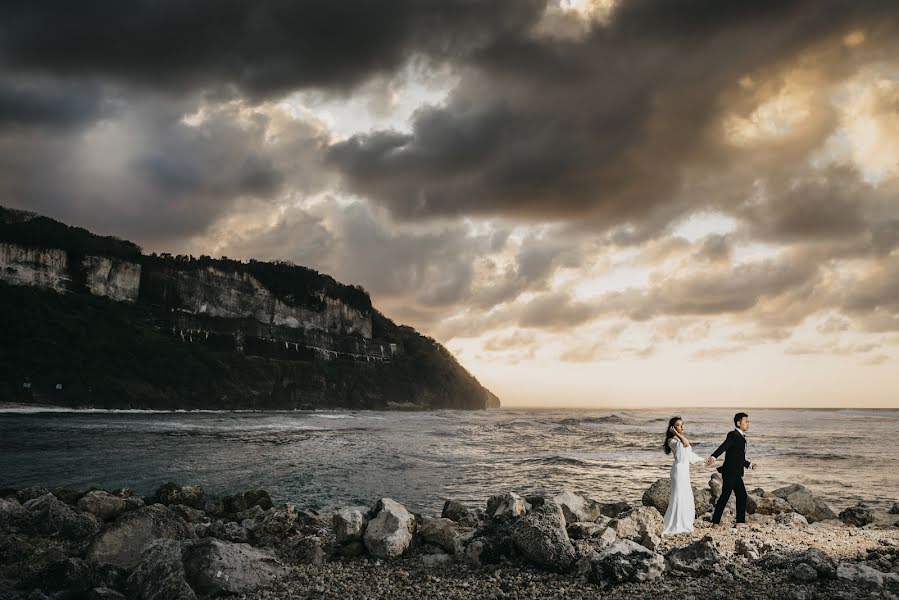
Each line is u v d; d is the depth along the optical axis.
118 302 126.44
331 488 18.75
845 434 50.03
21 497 12.77
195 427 54.88
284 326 167.00
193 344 128.88
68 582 6.57
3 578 7.30
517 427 66.19
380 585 7.26
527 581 7.23
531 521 8.02
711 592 6.49
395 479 20.92
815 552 7.07
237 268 160.88
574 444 39.28
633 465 25.84
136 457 26.88
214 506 12.77
